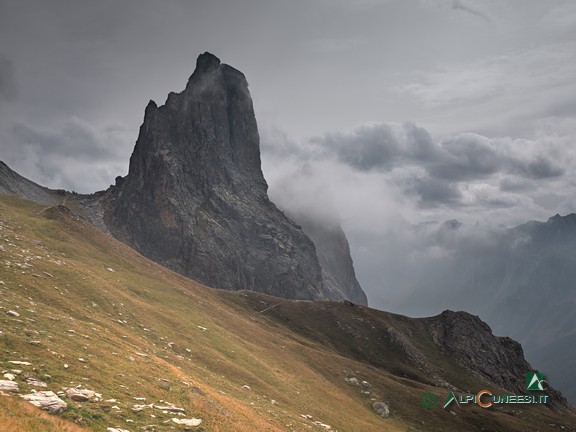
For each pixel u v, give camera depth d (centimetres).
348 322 16288
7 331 3622
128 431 2686
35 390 2769
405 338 16275
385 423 8100
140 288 8931
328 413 7031
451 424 9388
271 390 6725
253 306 15875
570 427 11688
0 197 12550
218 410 3909
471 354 16662
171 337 6788
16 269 6056
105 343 4575
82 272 7431
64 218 11225
